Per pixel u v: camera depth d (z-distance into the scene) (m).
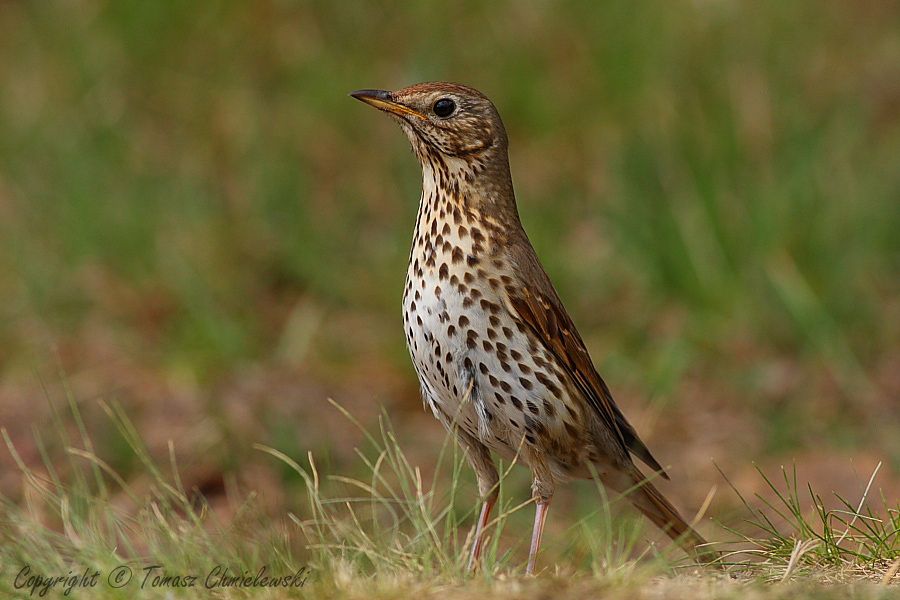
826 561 7.34
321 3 16.80
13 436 11.38
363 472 10.95
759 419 12.51
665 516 8.46
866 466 10.91
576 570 7.21
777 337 13.71
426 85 8.12
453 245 7.64
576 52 16.62
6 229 14.56
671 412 12.79
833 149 15.16
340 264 14.70
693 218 14.30
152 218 14.66
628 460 8.38
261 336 13.95
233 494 10.20
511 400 7.63
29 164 15.23
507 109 16.52
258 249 14.77
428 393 7.88
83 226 14.49
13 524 7.76
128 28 16.36
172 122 15.97
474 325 7.55
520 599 6.21
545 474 7.82
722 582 6.57
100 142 15.41
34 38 16.47
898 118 16.38
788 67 16.27
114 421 11.24
